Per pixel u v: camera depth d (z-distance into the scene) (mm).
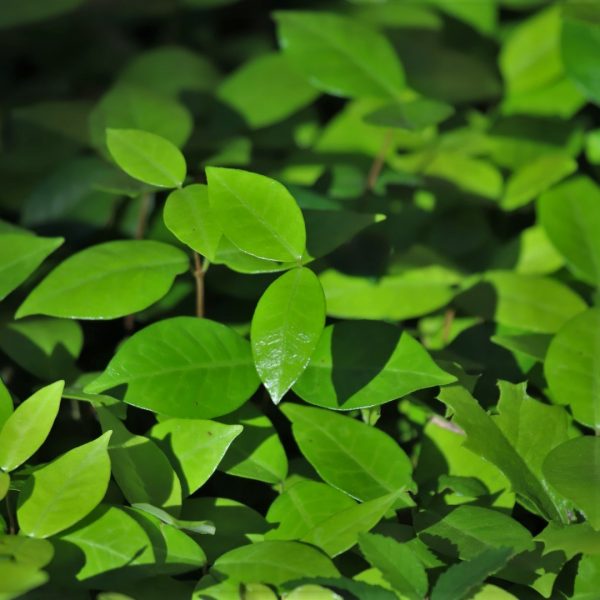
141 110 956
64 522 845
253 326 853
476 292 935
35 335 909
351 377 875
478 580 834
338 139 1008
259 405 914
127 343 871
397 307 939
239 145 976
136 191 918
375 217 890
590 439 872
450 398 875
